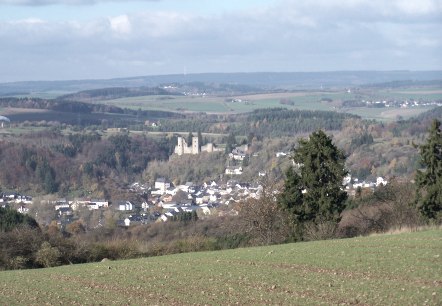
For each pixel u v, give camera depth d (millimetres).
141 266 57781
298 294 40625
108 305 41688
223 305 39312
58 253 77875
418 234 63500
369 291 39531
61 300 44344
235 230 99625
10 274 59812
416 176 82812
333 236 81812
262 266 52156
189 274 51031
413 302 36062
